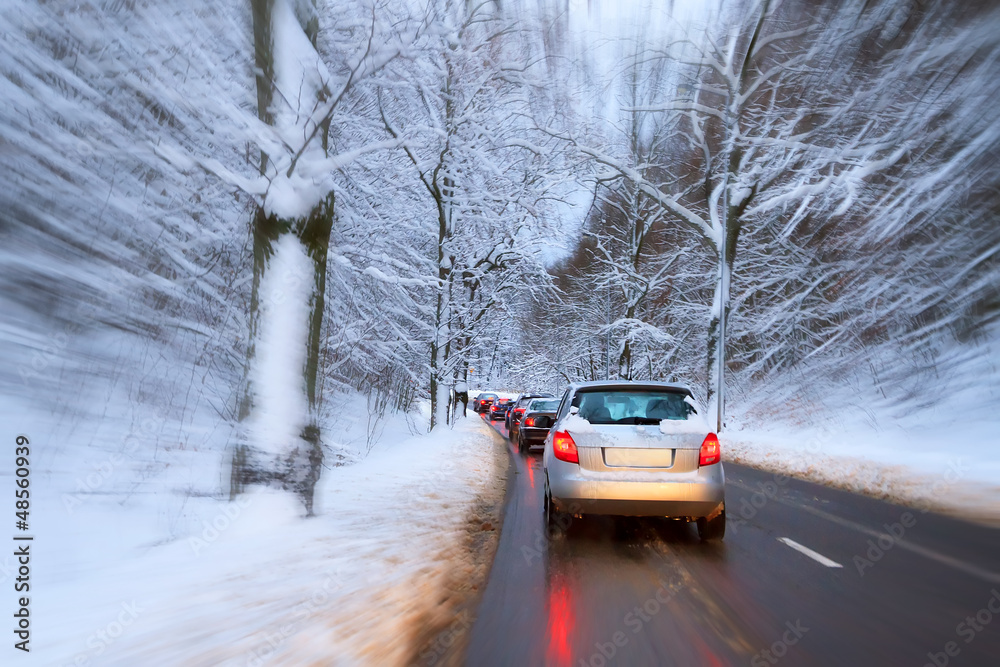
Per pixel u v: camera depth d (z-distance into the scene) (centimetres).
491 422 4297
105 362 1026
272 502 718
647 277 3969
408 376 2428
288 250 740
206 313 1185
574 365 5066
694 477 765
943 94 2169
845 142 2658
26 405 870
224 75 963
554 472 799
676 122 3362
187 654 390
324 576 557
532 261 2298
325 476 1196
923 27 2136
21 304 957
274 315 734
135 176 1037
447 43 1098
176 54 926
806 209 2905
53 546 611
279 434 726
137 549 635
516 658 443
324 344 1436
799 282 3250
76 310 1014
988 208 2198
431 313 2064
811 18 2550
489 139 1480
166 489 831
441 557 665
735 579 634
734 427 2991
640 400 829
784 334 3344
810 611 541
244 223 1177
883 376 2458
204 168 712
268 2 730
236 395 1200
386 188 1364
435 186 1667
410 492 1063
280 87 718
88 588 511
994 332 2094
